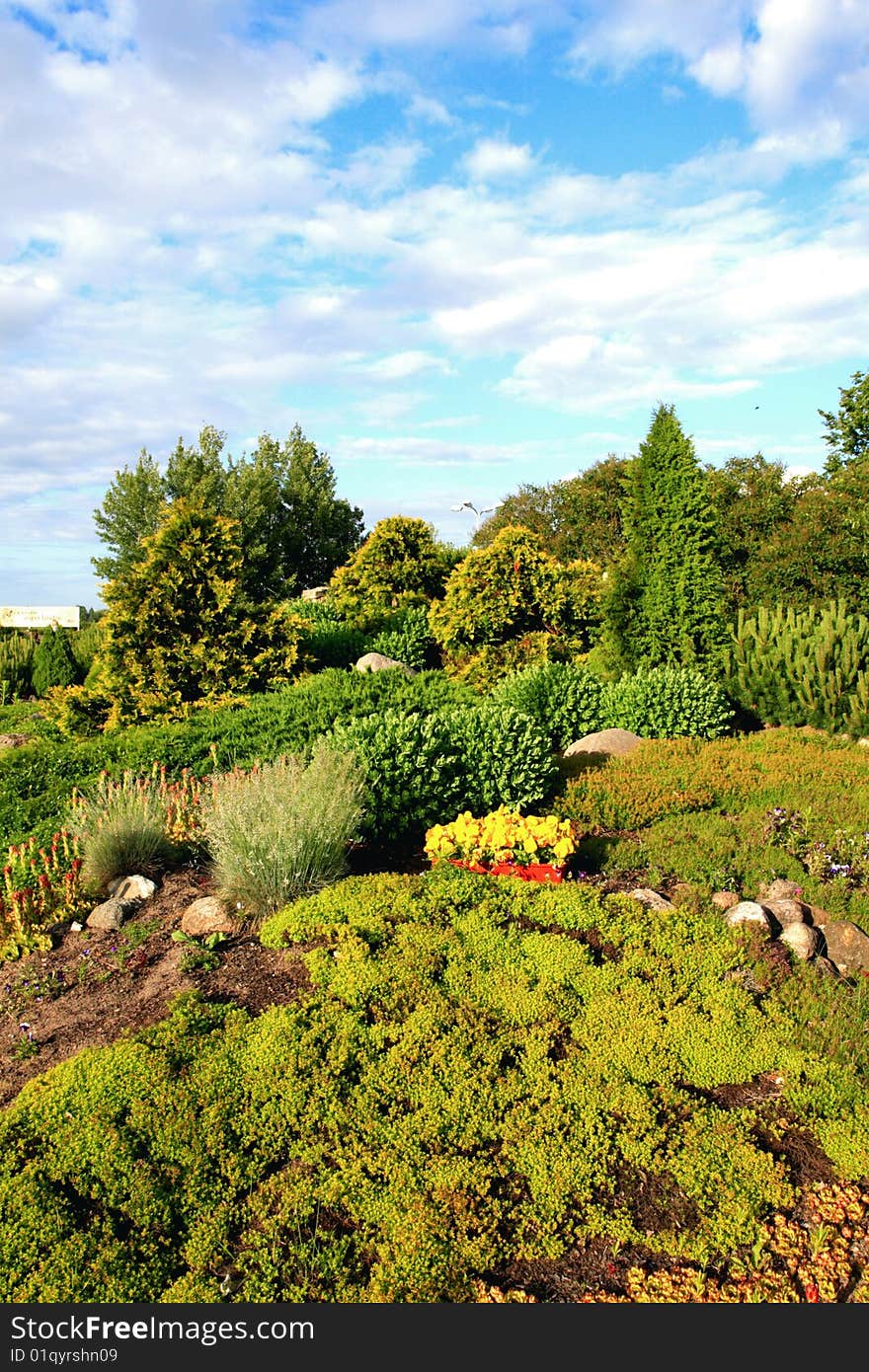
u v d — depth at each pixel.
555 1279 3.09
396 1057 4.00
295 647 11.77
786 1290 3.04
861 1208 3.42
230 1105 3.71
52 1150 3.49
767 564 13.65
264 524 34.16
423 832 6.87
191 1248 3.13
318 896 5.38
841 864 6.62
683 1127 3.76
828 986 4.91
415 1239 3.15
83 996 4.77
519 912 5.30
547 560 13.79
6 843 7.75
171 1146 3.50
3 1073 4.14
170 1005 4.41
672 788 8.09
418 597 17.92
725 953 5.09
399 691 11.04
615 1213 3.32
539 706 10.33
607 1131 3.69
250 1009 4.40
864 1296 3.03
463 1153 3.58
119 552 33.47
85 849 6.27
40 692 17.80
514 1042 4.18
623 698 10.41
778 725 11.81
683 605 11.62
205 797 7.09
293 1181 3.40
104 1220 3.23
